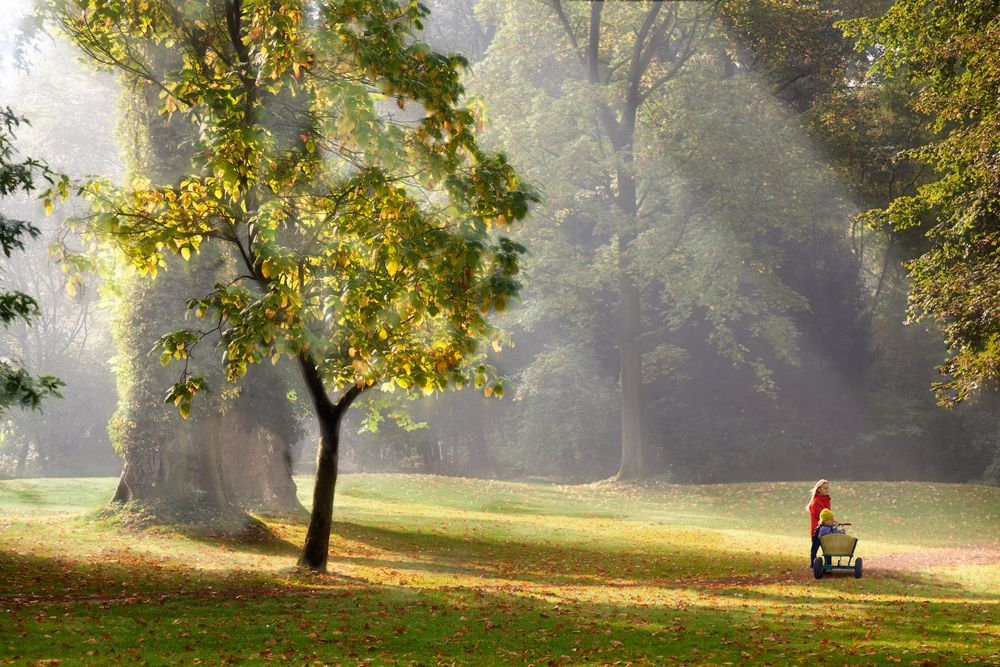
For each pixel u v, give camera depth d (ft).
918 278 71.67
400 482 123.85
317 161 48.37
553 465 179.52
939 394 69.51
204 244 68.74
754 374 162.30
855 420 165.37
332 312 45.24
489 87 124.36
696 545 81.56
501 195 45.01
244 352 41.34
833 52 142.00
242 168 43.55
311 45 41.86
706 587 55.21
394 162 43.19
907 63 78.74
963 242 67.51
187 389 42.63
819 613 42.86
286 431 88.28
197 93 45.24
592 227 151.43
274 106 50.67
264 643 33.37
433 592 48.24
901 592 52.06
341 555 66.33
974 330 66.95
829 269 160.56
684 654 32.65
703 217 120.57
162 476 71.00
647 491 123.54
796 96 148.66
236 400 84.23
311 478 131.44
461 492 118.52
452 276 41.70
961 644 34.19
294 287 43.57
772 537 89.92
